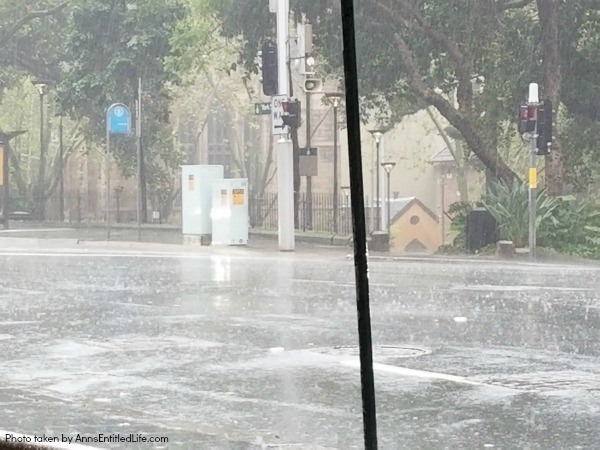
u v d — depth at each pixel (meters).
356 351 14.42
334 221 49.12
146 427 9.54
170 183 72.19
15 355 14.44
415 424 9.75
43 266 31.02
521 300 20.88
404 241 66.94
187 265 31.50
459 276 27.56
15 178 80.12
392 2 48.62
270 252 37.91
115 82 63.06
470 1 47.88
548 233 39.41
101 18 62.91
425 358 13.72
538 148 36.22
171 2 62.94
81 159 83.50
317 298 21.58
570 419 9.95
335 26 50.03
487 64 48.91
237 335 16.16
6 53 73.00
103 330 16.92
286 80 38.12
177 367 13.32
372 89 51.41
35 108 82.12
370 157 86.19
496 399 10.96
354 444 8.82
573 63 47.59
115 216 76.62
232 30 54.91
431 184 90.31
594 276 27.62
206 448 8.59
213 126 95.06
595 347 14.59
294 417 10.12
